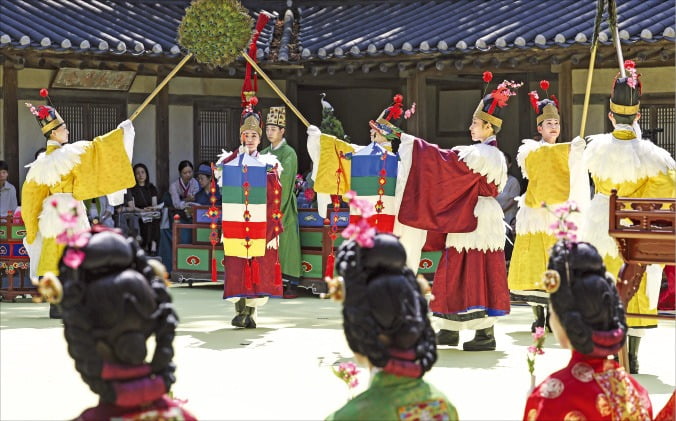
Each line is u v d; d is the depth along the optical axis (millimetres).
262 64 16609
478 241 9180
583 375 4645
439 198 9141
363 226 4234
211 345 9508
